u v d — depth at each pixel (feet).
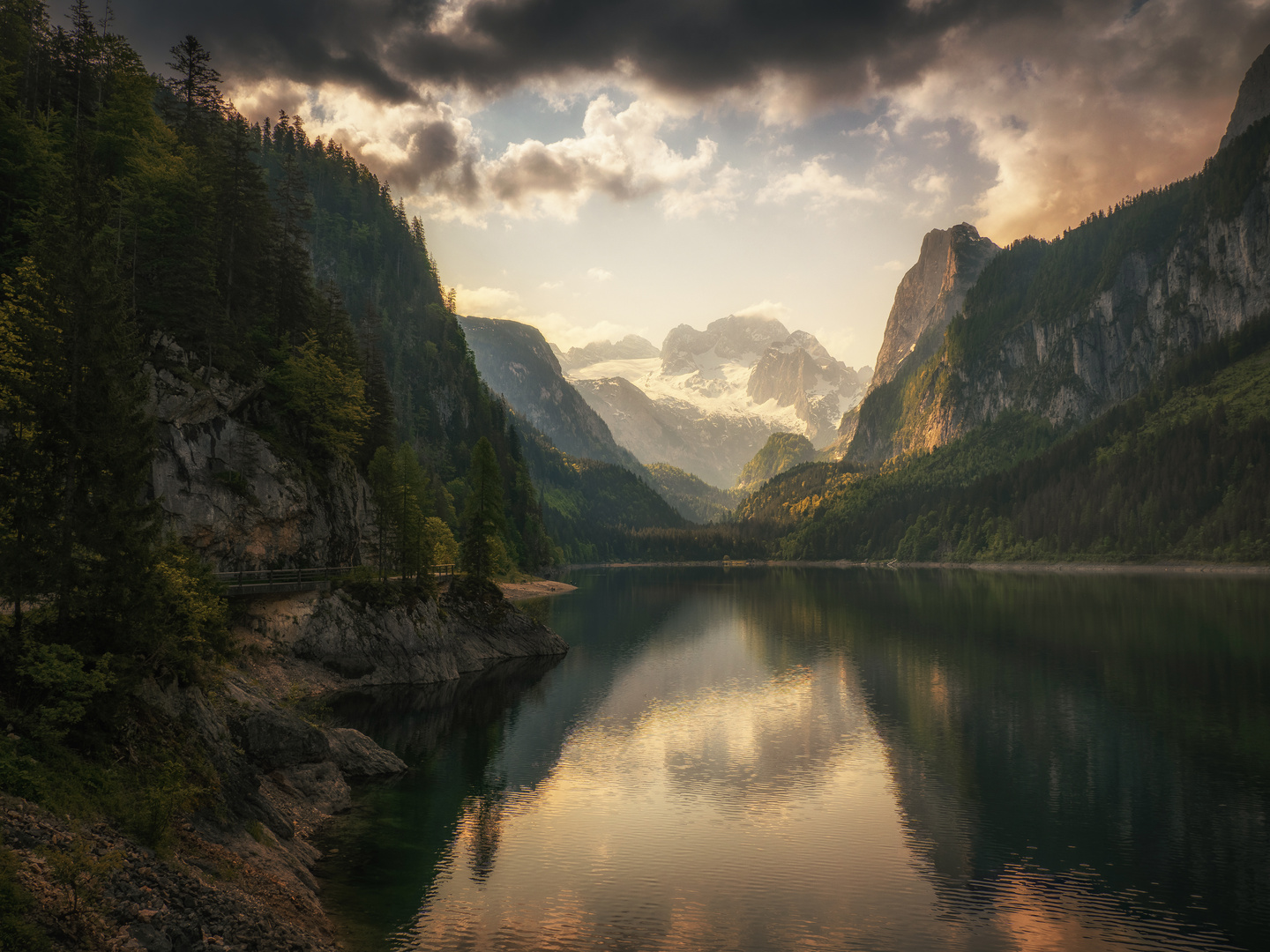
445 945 94.94
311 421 284.82
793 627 417.69
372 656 251.60
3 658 83.41
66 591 89.10
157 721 98.37
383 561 279.90
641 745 191.52
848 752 186.29
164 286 234.17
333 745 162.81
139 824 76.95
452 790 154.61
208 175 267.39
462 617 315.58
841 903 111.34
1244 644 324.19
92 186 99.30
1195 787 160.97
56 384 91.81
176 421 223.92
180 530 217.77
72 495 90.89
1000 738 197.57
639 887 114.42
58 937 56.03
